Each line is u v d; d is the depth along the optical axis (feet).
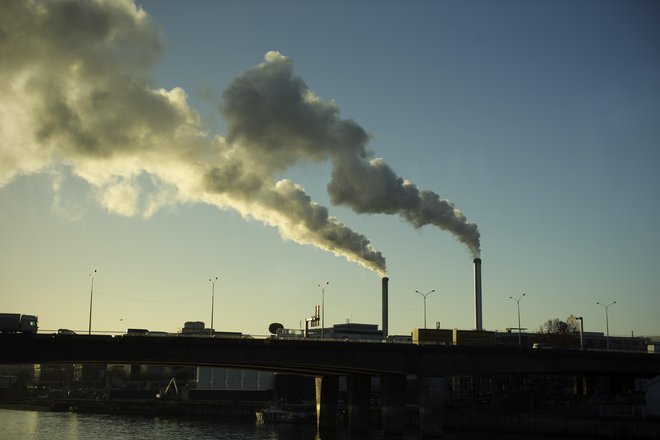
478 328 499.51
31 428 468.34
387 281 520.83
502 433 406.62
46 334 299.58
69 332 308.40
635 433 359.46
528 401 476.13
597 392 527.81
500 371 385.50
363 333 639.35
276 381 655.76
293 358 348.18
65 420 561.43
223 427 480.64
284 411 521.24
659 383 380.58
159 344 320.29
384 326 515.50
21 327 297.53
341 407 540.93
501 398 499.51
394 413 394.73
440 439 364.79
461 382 585.63
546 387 556.51
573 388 568.82
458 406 468.75
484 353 383.04
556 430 387.14
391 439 376.07
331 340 355.56
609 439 367.04
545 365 392.27
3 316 295.48
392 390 397.19
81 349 306.35
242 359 336.49
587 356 399.03
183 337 324.80
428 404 372.38
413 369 371.76
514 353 387.14
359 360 361.10
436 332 407.64
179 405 640.58
